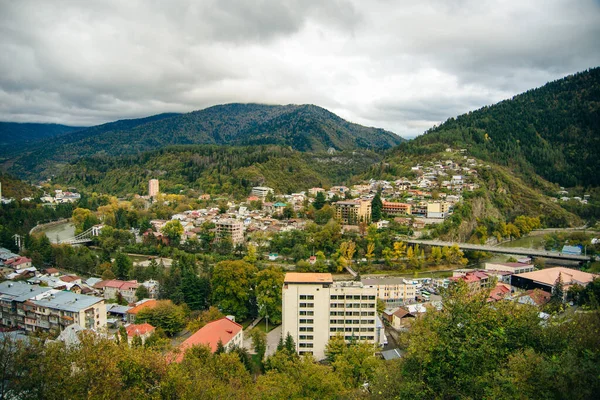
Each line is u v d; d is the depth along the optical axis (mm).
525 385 34438
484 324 42969
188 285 156625
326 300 119625
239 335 116125
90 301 126062
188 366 67312
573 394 31578
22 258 193750
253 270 159000
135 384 53844
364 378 82562
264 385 73062
